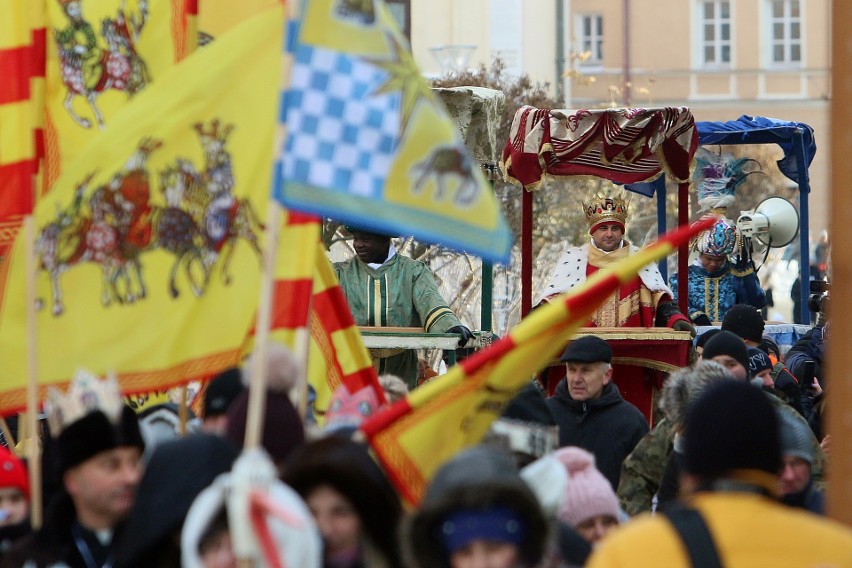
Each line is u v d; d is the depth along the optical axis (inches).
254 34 389.7
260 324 319.9
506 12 1974.7
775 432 268.1
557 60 2076.8
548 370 681.0
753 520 258.7
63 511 329.4
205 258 390.0
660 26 2455.7
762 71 2452.0
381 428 331.0
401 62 347.3
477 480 263.1
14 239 421.4
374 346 601.9
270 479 274.1
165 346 389.7
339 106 341.7
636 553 256.4
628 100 2399.1
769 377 587.8
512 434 365.7
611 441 534.6
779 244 971.9
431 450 330.6
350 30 345.1
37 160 462.3
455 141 348.2
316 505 299.3
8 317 394.0
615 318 690.2
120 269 390.3
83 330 389.7
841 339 271.3
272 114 386.6
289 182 335.9
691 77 2460.6
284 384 337.7
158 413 437.4
